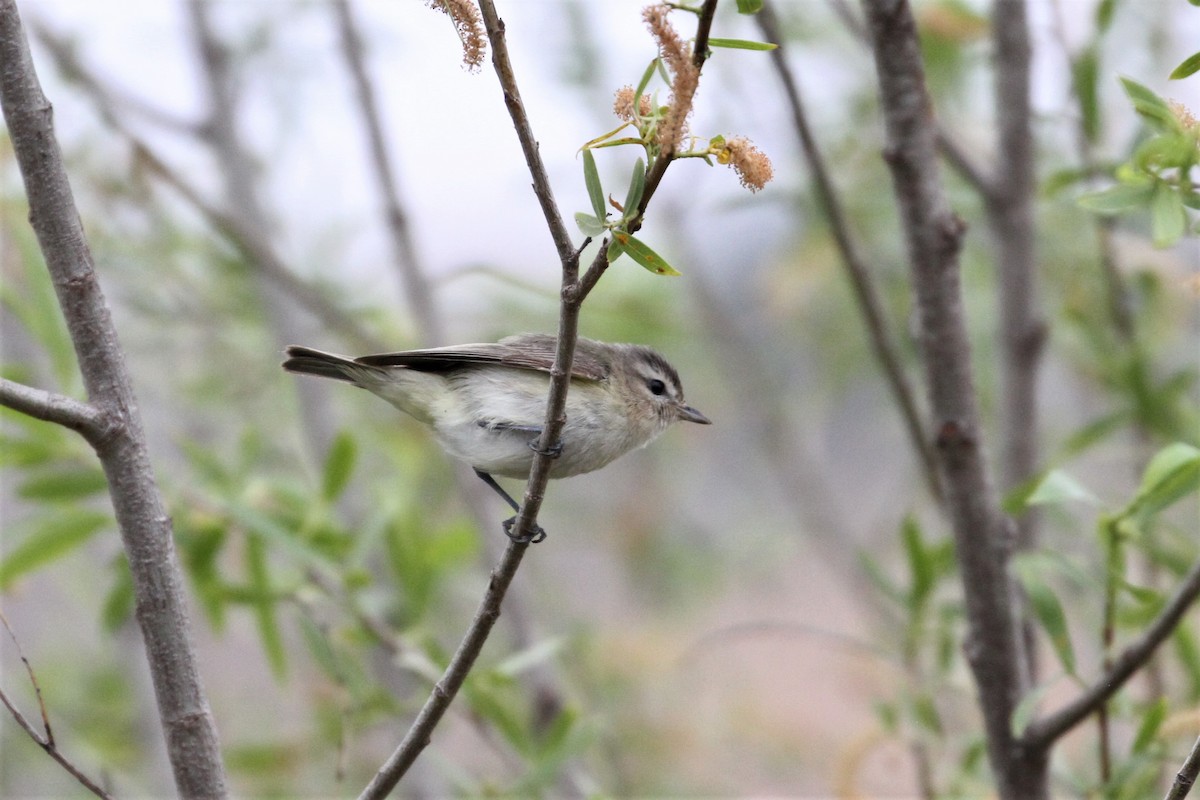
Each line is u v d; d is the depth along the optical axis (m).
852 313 15.32
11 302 10.05
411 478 13.16
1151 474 7.76
